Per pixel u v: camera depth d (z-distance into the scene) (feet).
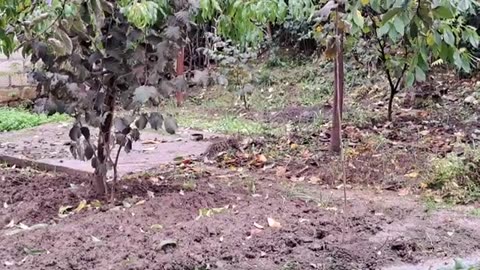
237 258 8.60
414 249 9.18
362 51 21.26
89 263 8.38
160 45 10.43
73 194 11.82
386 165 14.25
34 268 8.24
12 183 13.24
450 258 8.89
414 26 11.26
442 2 11.16
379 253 8.98
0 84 26.37
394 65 17.74
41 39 10.48
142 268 8.18
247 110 23.47
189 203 11.11
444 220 10.62
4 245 9.14
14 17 11.70
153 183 12.85
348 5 11.21
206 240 9.16
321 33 13.37
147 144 17.60
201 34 23.18
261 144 17.21
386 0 10.94
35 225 10.24
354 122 19.03
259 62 29.68
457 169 13.10
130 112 13.08
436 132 17.57
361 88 23.47
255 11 13.32
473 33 15.62
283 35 30.91
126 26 10.44
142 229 9.68
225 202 11.31
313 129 18.67
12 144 18.11
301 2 14.79
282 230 9.62
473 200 12.22
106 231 9.60
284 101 24.58
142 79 10.57
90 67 10.64
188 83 11.05
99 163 11.37
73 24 10.17
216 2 11.89
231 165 15.40
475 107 20.12
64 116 21.97
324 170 14.20
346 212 10.76
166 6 10.62
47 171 15.07
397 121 19.08
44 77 10.55
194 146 17.30
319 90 25.48
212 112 23.58
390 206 11.47
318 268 8.45
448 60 15.99
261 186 12.93
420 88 21.38
